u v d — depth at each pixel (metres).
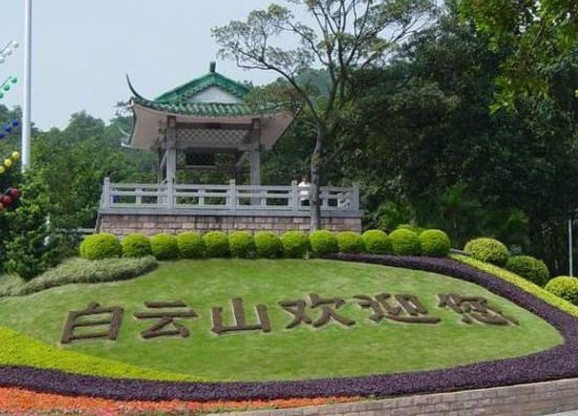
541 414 15.34
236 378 15.40
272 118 29.09
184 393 13.91
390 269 22.83
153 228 26.17
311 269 22.31
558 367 16.19
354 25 28.02
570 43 10.18
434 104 27.94
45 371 14.99
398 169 37.88
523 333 18.98
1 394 13.80
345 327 18.42
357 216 28.05
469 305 20.38
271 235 23.59
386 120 29.64
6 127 13.89
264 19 27.38
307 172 44.22
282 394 14.02
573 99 36.09
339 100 29.91
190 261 22.59
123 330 17.66
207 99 29.23
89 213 37.72
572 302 23.61
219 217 26.81
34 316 18.69
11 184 23.52
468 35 32.62
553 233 42.06
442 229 32.78
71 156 40.50
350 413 13.63
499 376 15.36
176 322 18.09
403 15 28.03
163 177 32.81
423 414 14.21
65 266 21.45
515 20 10.72
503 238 33.38
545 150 36.59
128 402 13.59
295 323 18.41
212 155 31.62
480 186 35.34
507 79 10.95
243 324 18.17
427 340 17.92
